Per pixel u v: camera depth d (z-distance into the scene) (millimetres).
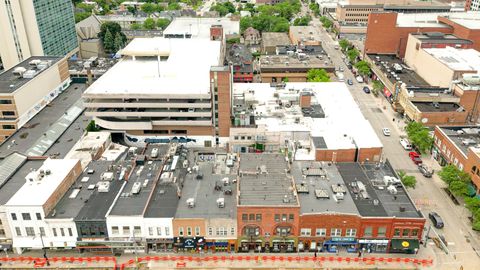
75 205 102812
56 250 102750
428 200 122500
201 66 173875
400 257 101062
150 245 102688
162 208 102125
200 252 102688
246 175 112438
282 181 109875
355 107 156875
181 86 150500
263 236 101625
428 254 102000
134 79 158750
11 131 151625
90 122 152500
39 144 138000
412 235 100750
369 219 98375
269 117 148125
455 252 102750
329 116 148875
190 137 149500
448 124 159500
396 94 182000
